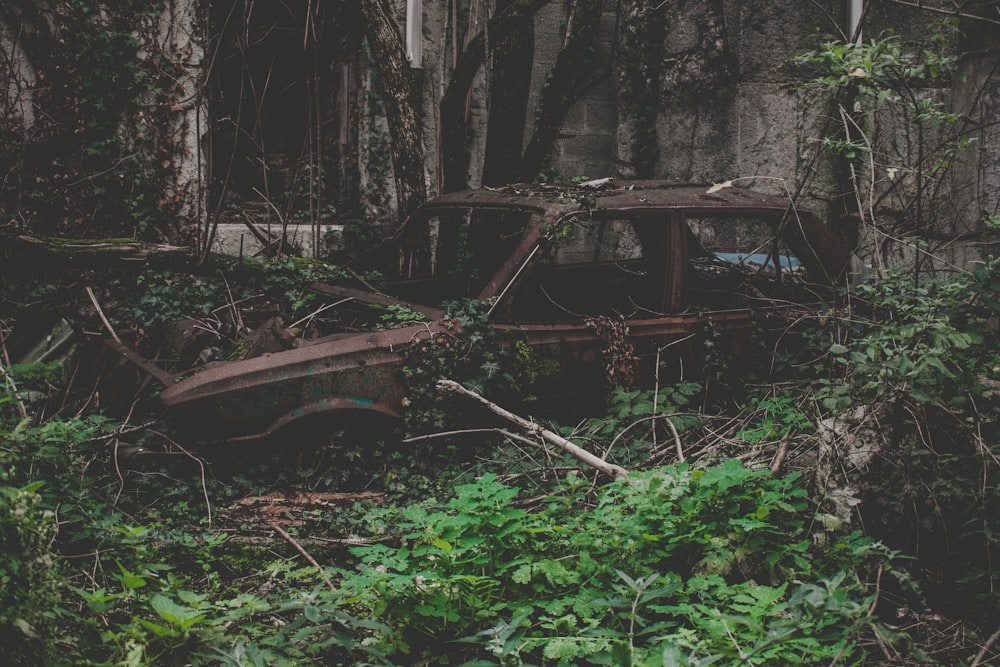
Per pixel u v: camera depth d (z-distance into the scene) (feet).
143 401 17.02
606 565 11.85
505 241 22.21
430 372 17.15
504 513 11.88
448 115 27.73
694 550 12.29
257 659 10.07
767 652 10.05
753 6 30.50
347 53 30.81
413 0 28.99
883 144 27.58
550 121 29.32
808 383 18.20
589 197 19.29
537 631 11.21
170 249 24.71
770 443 15.57
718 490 12.71
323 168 31.32
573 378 18.26
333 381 16.69
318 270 22.72
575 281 22.13
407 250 22.85
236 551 14.29
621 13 34.71
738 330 19.62
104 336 19.35
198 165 27.09
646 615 11.48
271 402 16.38
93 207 27.37
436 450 17.21
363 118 30.66
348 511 15.81
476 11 30.68
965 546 12.65
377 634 11.39
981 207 22.36
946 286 14.73
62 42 26.71
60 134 26.94
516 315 18.40
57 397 17.66
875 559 12.30
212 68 26.32
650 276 21.04
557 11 33.22
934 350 13.05
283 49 30.58
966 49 22.89
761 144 30.50
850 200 28.55
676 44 33.12
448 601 11.30
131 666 9.62
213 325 20.63
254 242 28.91
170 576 11.03
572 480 13.83
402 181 27.35
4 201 26.55
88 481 14.01
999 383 14.73
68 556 12.40
